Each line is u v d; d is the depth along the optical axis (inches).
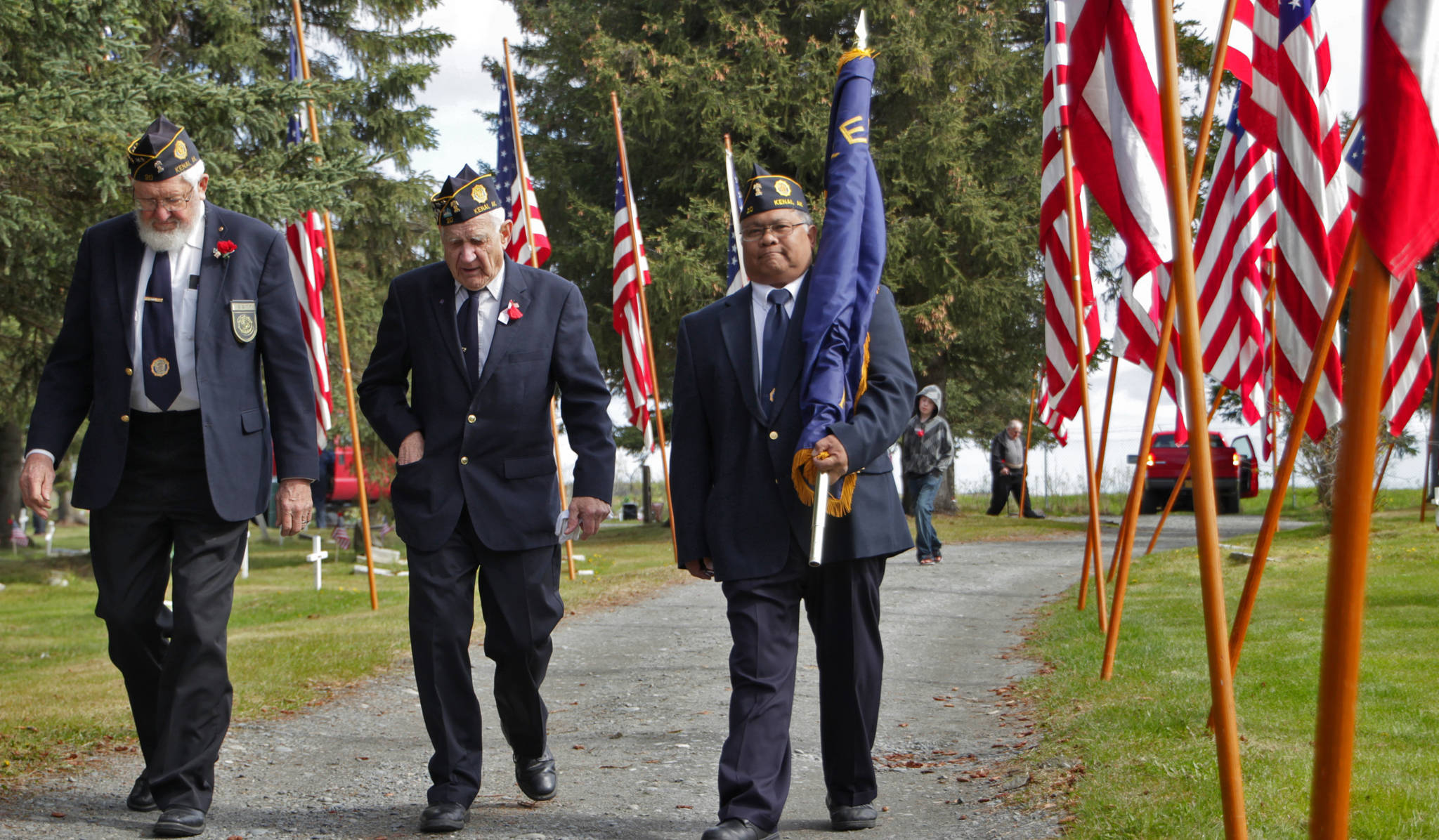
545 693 266.2
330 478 860.6
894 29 897.5
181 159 157.4
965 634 338.6
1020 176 962.1
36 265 342.6
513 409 164.9
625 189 561.9
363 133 866.8
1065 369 303.6
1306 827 133.3
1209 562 110.7
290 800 172.6
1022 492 948.0
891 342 150.3
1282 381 253.0
